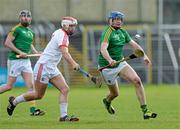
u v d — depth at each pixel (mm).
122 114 37750
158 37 84062
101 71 33469
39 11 85062
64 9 85875
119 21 32938
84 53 81062
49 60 31531
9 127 29391
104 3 86750
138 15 87062
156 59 83812
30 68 36312
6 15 84938
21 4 84938
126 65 32938
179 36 86188
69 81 79062
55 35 31422
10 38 35969
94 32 83812
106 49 32562
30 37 36469
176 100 52344
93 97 55844
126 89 69875
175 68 83938
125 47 81125
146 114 32812
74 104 46781
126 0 87062
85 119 34000
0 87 36219
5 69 74938
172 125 30219
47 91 65812
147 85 79125
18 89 69250
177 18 98188
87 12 86562
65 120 31844
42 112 36500
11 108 33438
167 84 82000
